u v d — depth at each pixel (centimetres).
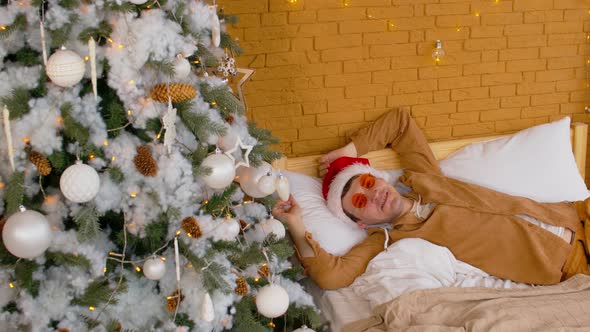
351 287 204
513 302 182
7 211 122
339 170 234
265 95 242
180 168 128
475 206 219
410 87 258
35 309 129
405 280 196
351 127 257
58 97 121
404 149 250
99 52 125
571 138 273
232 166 134
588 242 212
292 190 230
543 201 240
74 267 131
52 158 123
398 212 224
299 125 250
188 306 139
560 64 272
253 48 235
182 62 128
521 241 212
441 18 252
